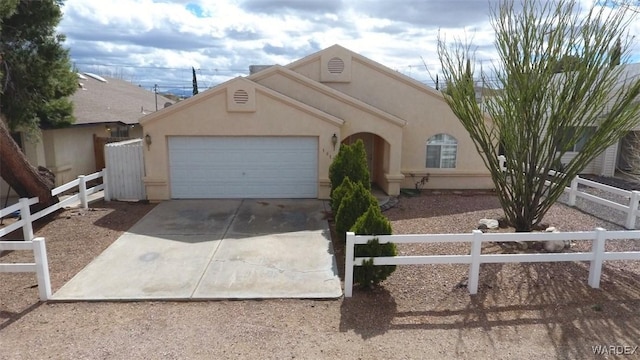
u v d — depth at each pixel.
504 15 8.22
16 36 13.05
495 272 7.64
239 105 12.87
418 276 7.50
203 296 6.77
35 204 10.91
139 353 5.26
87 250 8.91
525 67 8.05
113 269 7.89
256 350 5.33
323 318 6.14
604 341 5.58
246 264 8.16
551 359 5.20
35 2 12.86
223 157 13.32
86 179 12.34
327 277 7.55
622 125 8.01
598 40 7.66
